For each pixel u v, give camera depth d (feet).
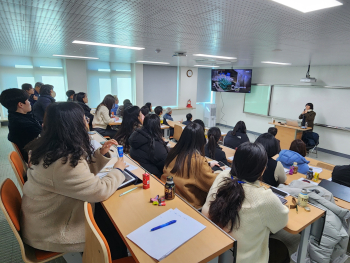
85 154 3.62
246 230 3.52
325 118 19.11
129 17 5.58
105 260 2.56
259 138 7.16
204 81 29.96
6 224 7.23
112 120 14.03
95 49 12.41
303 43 8.51
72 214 3.60
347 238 5.85
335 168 7.57
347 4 4.20
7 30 7.45
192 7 4.69
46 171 3.31
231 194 3.57
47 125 3.43
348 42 7.83
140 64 23.79
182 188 5.13
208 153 8.76
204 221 3.57
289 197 5.20
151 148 6.81
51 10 5.09
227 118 29.27
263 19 5.45
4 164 12.07
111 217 3.60
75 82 20.47
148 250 2.94
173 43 9.61
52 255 3.77
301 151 9.35
